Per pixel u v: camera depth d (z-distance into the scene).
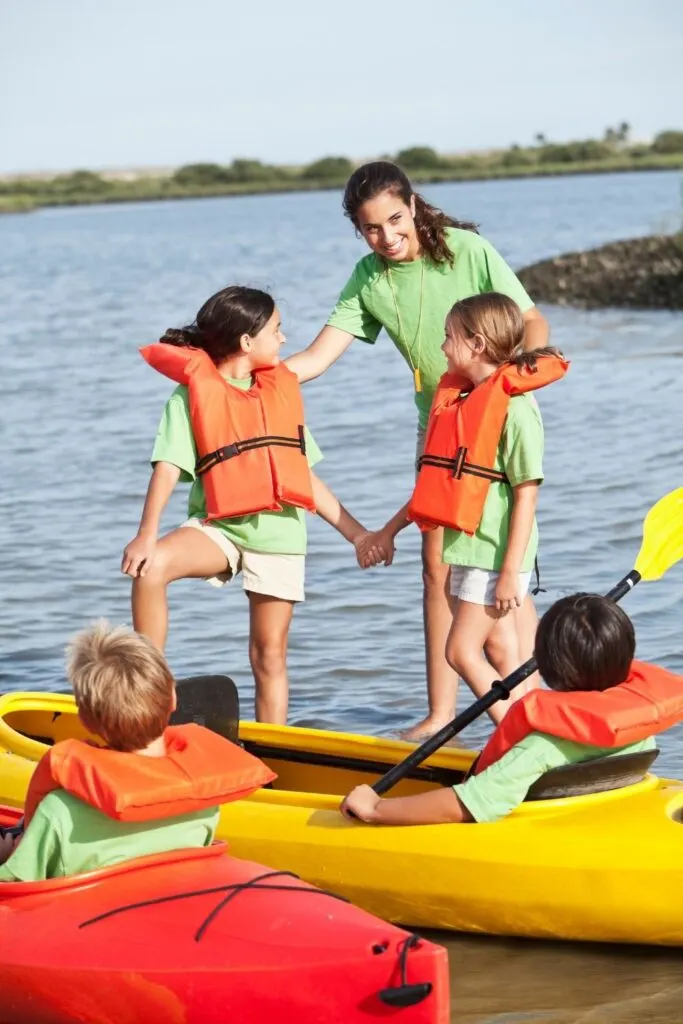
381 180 9.09
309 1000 5.74
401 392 25.92
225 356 9.14
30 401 26.33
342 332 9.76
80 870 6.13
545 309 41.12
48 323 42.16
